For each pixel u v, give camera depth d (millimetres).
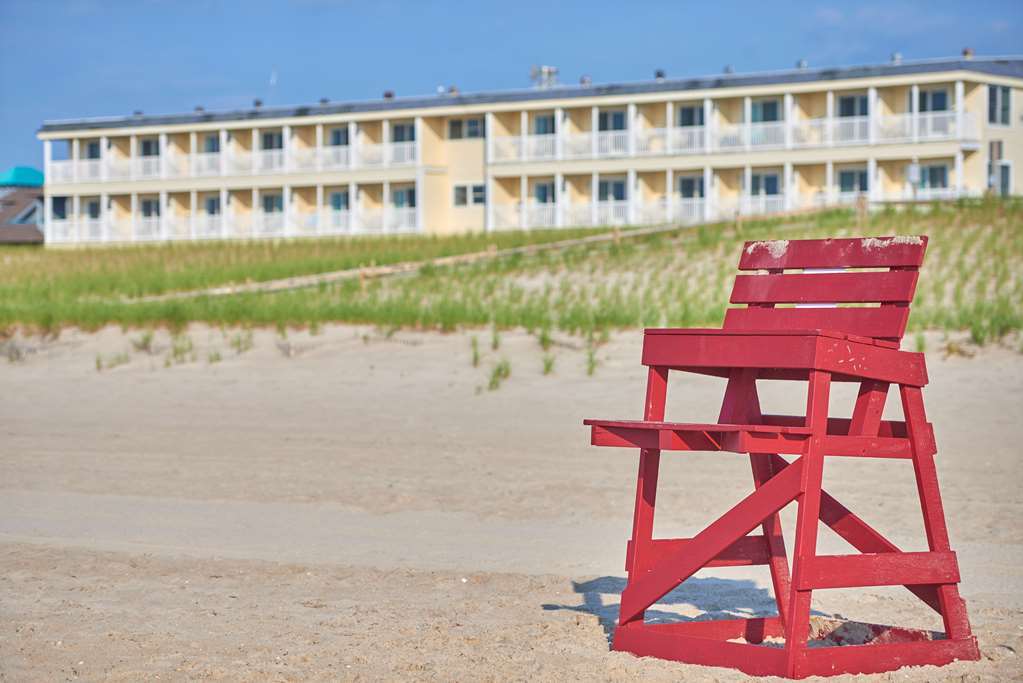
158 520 11000
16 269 47500
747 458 13711
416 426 16969
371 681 6137
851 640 6961
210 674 6297
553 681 6082
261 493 12359
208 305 29500
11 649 6820
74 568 9023
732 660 6215
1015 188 59250
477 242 47906
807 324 6793
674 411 17469
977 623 7199
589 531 10328
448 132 68688
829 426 6941
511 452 14695
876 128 57875
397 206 69625
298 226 70812
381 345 24391
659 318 24297
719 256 36094
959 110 56250
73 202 78500
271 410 18953
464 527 10586
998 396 16984
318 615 7602
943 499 11344
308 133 71938
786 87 59562
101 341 27203
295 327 26953
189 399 20406
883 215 41781
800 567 5984
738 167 61281
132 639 7016
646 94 62344
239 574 8820
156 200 76875
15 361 25516
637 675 6137
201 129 73375
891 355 6270
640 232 42750
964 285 27734
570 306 28125
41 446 15930
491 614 7602
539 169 64750
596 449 14789
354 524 10758
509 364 21688
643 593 6578
